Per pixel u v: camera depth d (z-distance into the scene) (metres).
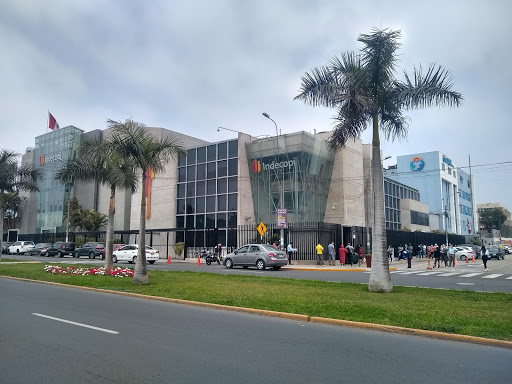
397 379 5.36
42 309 10.55
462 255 41.66
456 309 10.29
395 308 10.41
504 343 7.21
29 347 6.71
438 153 73.00
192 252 41.41
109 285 15.55
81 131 56.16
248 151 40.47
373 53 14.44
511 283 18.44
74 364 5.83
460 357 6.52
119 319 9.30
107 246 20.38
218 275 19.97
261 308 10.55
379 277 13.90
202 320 9.38
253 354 6.49
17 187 31.39
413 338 7.85
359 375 5.50
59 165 56.12
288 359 6.23
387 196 51.62
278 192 38.34
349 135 15.48
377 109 14.62
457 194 83.31
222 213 40.16
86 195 54.12
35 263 28.48
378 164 14.62
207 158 42.47
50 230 56.72
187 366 5.79
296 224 33.53
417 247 46.50
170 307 11.35
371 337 7.90
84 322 8.85
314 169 39.03
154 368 5.68
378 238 14.17
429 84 14.74
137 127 17.19
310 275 22.30
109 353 6.39
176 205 44.56
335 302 11.37
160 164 17.72
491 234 98.25
